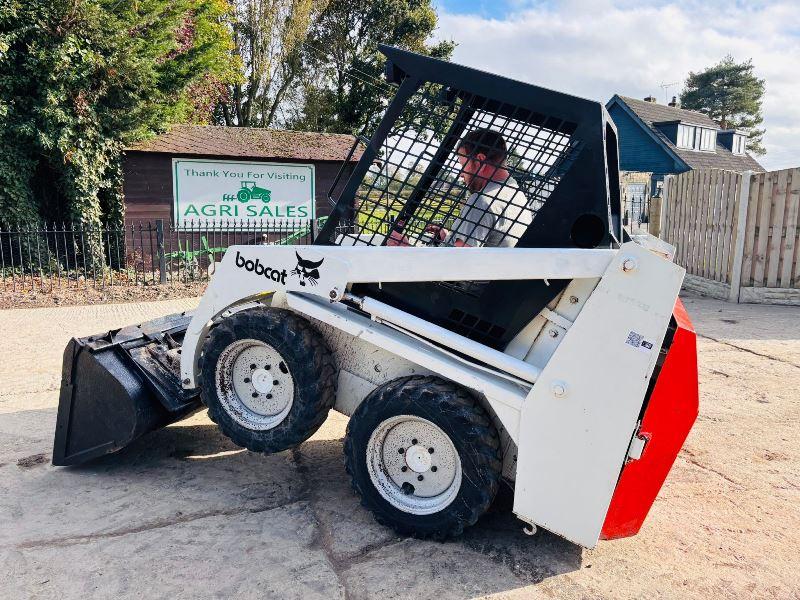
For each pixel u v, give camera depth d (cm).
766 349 671
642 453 269
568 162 275
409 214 312
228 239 1404
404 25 3120
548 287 270
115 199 1316
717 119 6631
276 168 1418
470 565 272
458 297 288
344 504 328
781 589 260
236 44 2656
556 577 265
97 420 355
